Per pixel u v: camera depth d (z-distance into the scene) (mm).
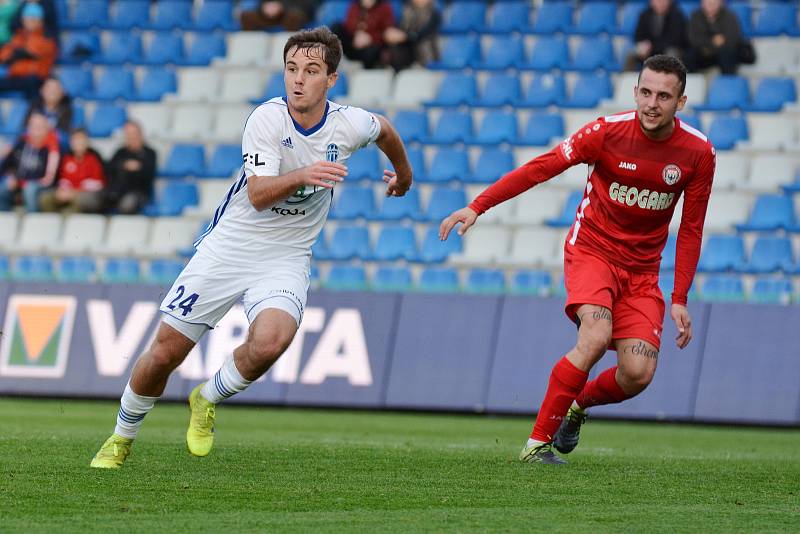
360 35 61156
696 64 57531
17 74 62875
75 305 46125
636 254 23219
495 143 56219
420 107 59188
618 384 23453
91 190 55812
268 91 62281
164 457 23500
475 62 62156
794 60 59219
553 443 25219
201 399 21812
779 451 31344
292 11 64312
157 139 59875
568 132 57062
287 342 20266
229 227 21016
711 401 41375
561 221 51781
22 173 56469
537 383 42469
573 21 64500
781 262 49188
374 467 22719
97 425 34156
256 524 16078
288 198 20578
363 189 55156
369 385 43750
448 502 18484
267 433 33188
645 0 63469
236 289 21000
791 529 16641
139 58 66000
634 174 22562
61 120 59500
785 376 40906
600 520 17000
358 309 44500
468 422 40000
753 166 54000
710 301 42312
